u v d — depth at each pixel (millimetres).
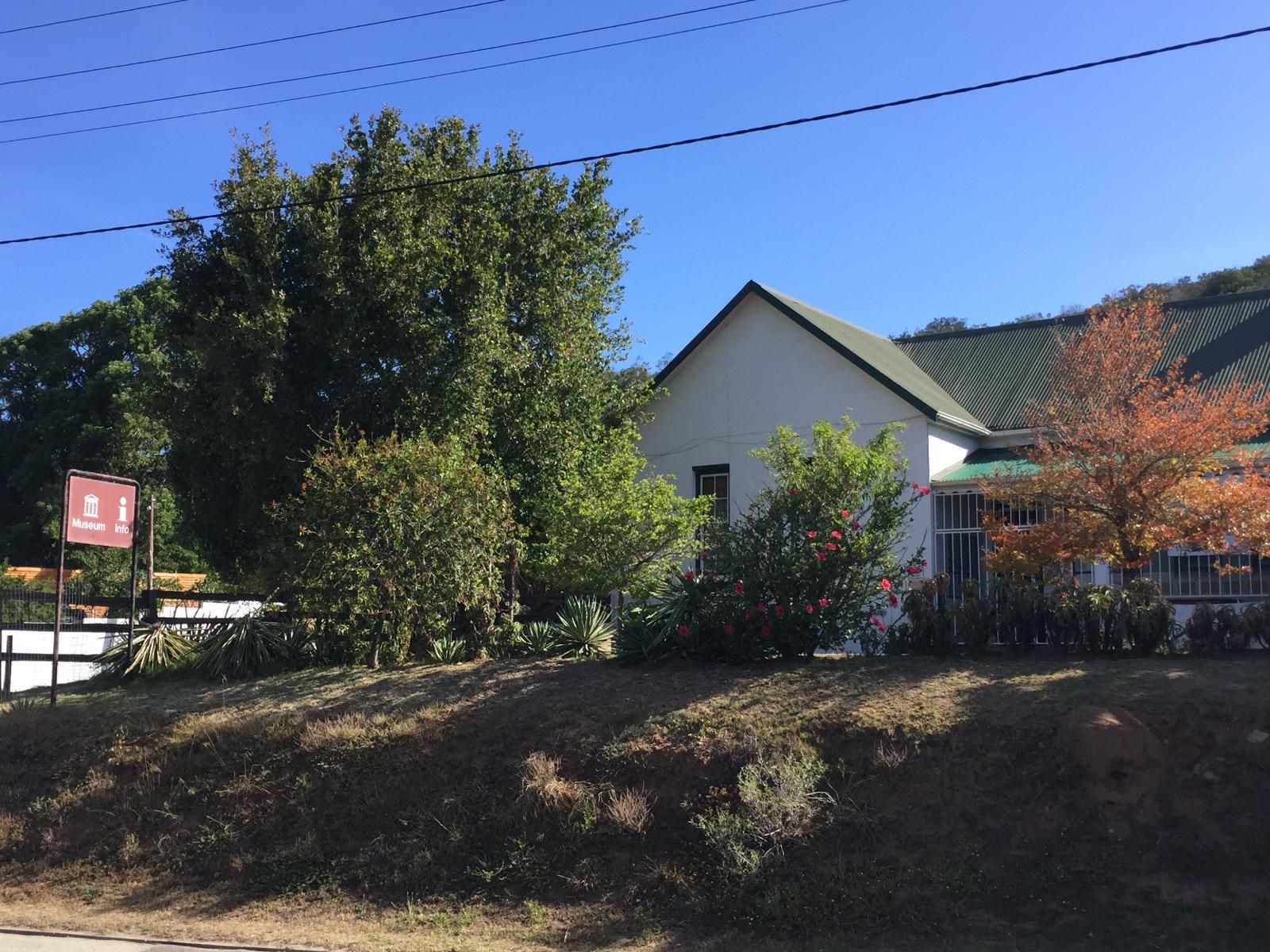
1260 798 7113
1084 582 15914
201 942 7684
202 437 15945
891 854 7430
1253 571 14914
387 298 14992
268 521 15727
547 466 16828
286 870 8734
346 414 15391
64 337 43594
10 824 9891
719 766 8438
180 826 9500
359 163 15484
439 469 12633
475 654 12719
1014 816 7457
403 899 8211
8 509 44312
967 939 6641
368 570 12164
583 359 18219
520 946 7293
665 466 20750
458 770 9211
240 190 15234
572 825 8336
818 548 10375
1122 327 12219
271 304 14680
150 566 30547
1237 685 8188
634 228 20422
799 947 6824
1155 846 7023
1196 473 11406
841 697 9047
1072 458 11508
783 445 12039
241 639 12906
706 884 7590
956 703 8594
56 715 11406
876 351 20812
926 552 17516
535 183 17844
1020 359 21406
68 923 8258
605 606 15664
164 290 16641
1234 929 6324
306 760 9766
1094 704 8141
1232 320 19672
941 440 18422
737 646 10617
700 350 20719
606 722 9289
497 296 16219
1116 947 6344
